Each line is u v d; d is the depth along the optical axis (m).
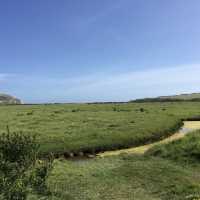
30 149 12.40
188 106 92.44
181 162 25.14
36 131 37.97
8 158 11.91
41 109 79.31
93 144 32.94
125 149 34.19
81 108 82.69
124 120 50.34
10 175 11.25
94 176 21.72
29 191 11.86
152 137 39.44
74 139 33.84
